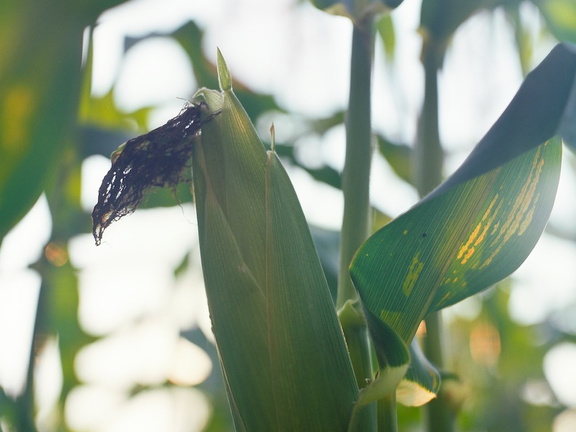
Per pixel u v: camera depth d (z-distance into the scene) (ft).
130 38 3.58
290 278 1.83
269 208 1.84
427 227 1.79
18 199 2.25
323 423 1.81
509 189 1.83
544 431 4.72
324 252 2.96
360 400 1.77
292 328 1.82
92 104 3.62
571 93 1.70
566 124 1.69
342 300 1.99
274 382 1.82
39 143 2.24
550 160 1.83
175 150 1.90
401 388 1.96
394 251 1.79
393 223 1.76
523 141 1.68
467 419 4.41
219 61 1.90
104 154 2.92
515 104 1.71
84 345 4.01
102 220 1.91
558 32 2.88
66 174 2.94
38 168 2.25
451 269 1.84
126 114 3.80
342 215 2.04
